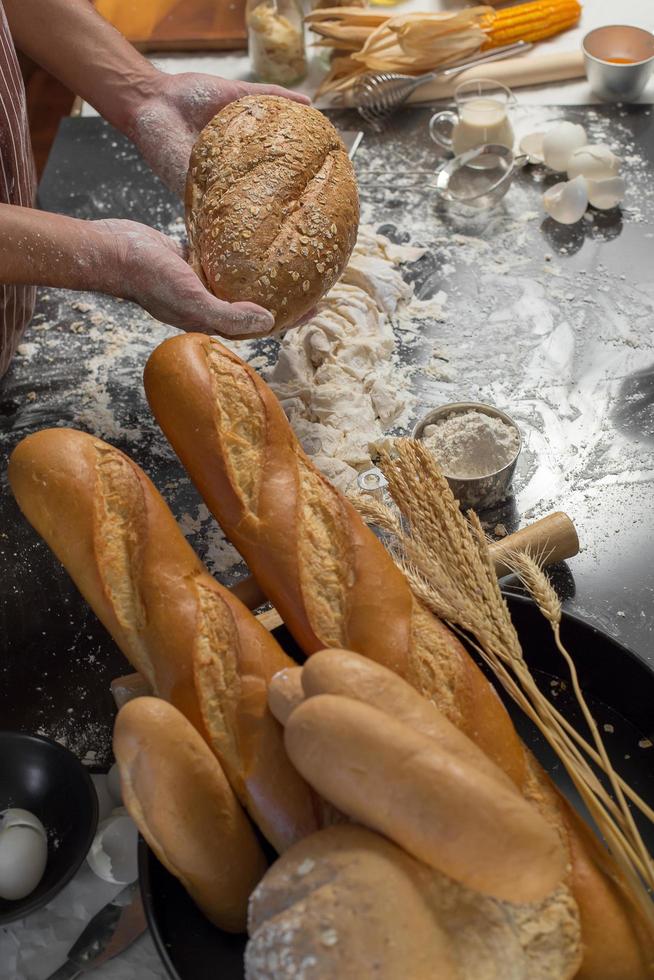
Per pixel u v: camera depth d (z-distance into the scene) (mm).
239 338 1193
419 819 652
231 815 781
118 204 1732
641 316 1450
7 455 1378
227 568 1203
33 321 1550
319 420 1341
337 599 906
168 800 748
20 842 919
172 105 1431
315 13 1923
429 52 1849
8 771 986
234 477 953
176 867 783
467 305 1492
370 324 1447
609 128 1763
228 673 850
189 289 1156
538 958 700
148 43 2059
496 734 828
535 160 1708
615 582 1147
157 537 901
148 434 1370
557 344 1423
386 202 1682
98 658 1150
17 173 1359
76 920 942
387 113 1847
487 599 894
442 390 1380
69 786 967
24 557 1258
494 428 1225
